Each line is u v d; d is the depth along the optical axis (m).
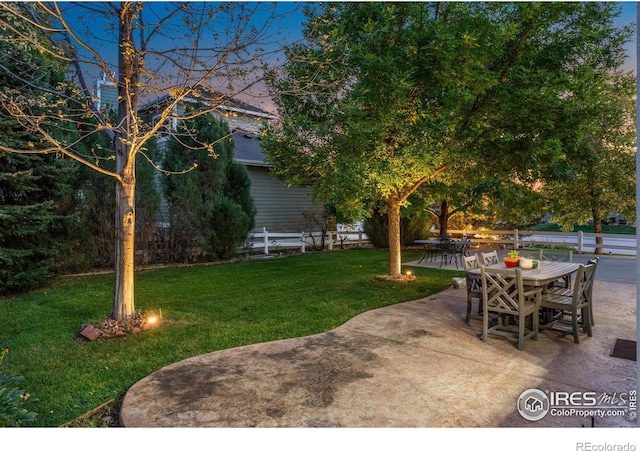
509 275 4.38
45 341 4.56
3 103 4.43
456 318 5.50
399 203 8.09
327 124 6.12
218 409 3.06
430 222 14.83
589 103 6.01
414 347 4.36
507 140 6.48
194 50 4.58
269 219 14.49
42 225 7.21
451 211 15.03
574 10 5.99
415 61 6.02
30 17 4.56
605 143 12.42
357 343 4.49
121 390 3.42
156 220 10.81
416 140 6.46
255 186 14.05
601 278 8.45
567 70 6.41
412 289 7.35
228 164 11.60
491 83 5.72
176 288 7.51
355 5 6.61
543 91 5.68
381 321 5.34
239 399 3.21
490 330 4.70
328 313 5.73
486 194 12.57
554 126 6.10
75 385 3.49
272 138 6.81
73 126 8.31
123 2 4.44
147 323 5.05
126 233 5.03
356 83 6.14
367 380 3.54
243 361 3.98
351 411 3.02
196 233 10.55
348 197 6.44
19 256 6.89
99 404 3.20
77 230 8.72
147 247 10.23
